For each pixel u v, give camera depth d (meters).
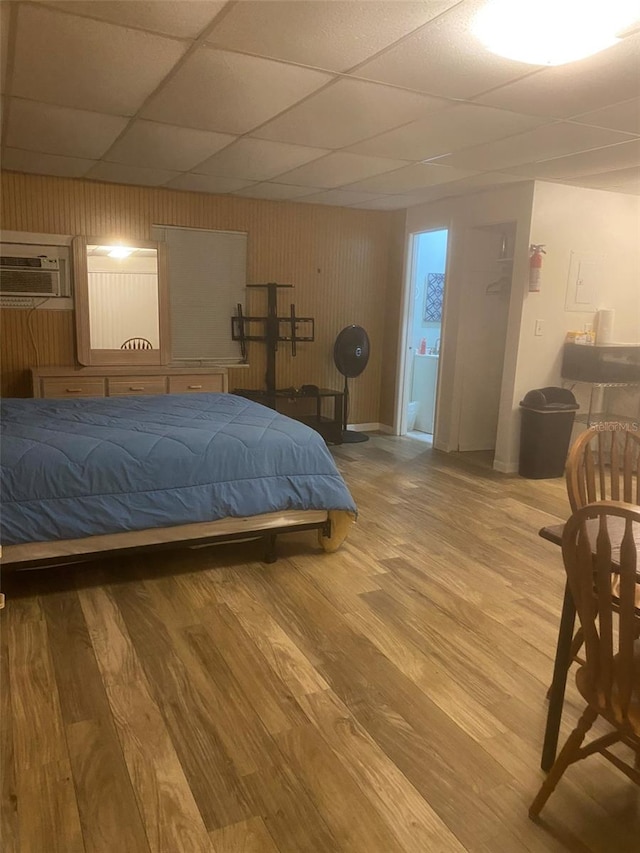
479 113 2.98
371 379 6.48
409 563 3.17
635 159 3.84
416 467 5.08
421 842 1.52
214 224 5.45
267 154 3.90
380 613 2.65
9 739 1.83
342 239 6.03
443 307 5.54
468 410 5.61
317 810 1.61
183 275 5.42
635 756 1.77
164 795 1.64
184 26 2.14
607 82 2.54
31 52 2.38
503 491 4.46
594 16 1.98
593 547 1.58
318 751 1.82
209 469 2.87
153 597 2.74
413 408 6.58
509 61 2.34
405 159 3.93
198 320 5.55
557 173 4.24
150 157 4.05
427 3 1.93
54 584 2.84
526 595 2.85
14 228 4.78
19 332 4.96
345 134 3.39
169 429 3.08
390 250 6.24
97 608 2.62
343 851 1.49
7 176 4.68
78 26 2.16
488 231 5.29
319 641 2.42
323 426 5.77
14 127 3.39
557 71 2.43
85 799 1.62
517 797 1.68
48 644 2.33
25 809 1.58
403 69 2.46
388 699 2.07
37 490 2.55
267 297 5.79
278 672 2.20
